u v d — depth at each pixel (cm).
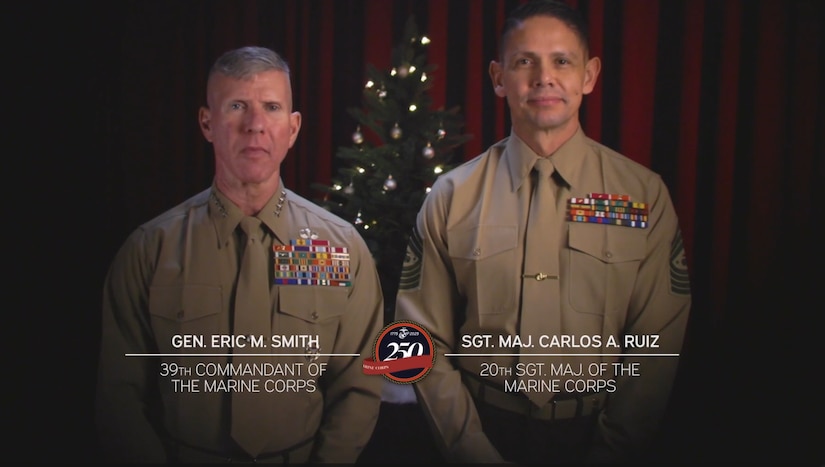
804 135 381
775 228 385
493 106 421
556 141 221
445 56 418
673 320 218
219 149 213
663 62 402
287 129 215
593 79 227
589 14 400
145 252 213
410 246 233
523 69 215
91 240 408
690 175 394
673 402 354
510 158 225
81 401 353
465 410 219
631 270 217
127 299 212
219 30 426
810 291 377
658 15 397
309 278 219
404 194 326
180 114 424
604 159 225
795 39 382
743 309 389
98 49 411
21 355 376
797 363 370
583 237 217
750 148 391
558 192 221
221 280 214
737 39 388
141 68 419
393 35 427
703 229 402
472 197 226
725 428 335
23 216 393
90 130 410
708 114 399
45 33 398
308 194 430
